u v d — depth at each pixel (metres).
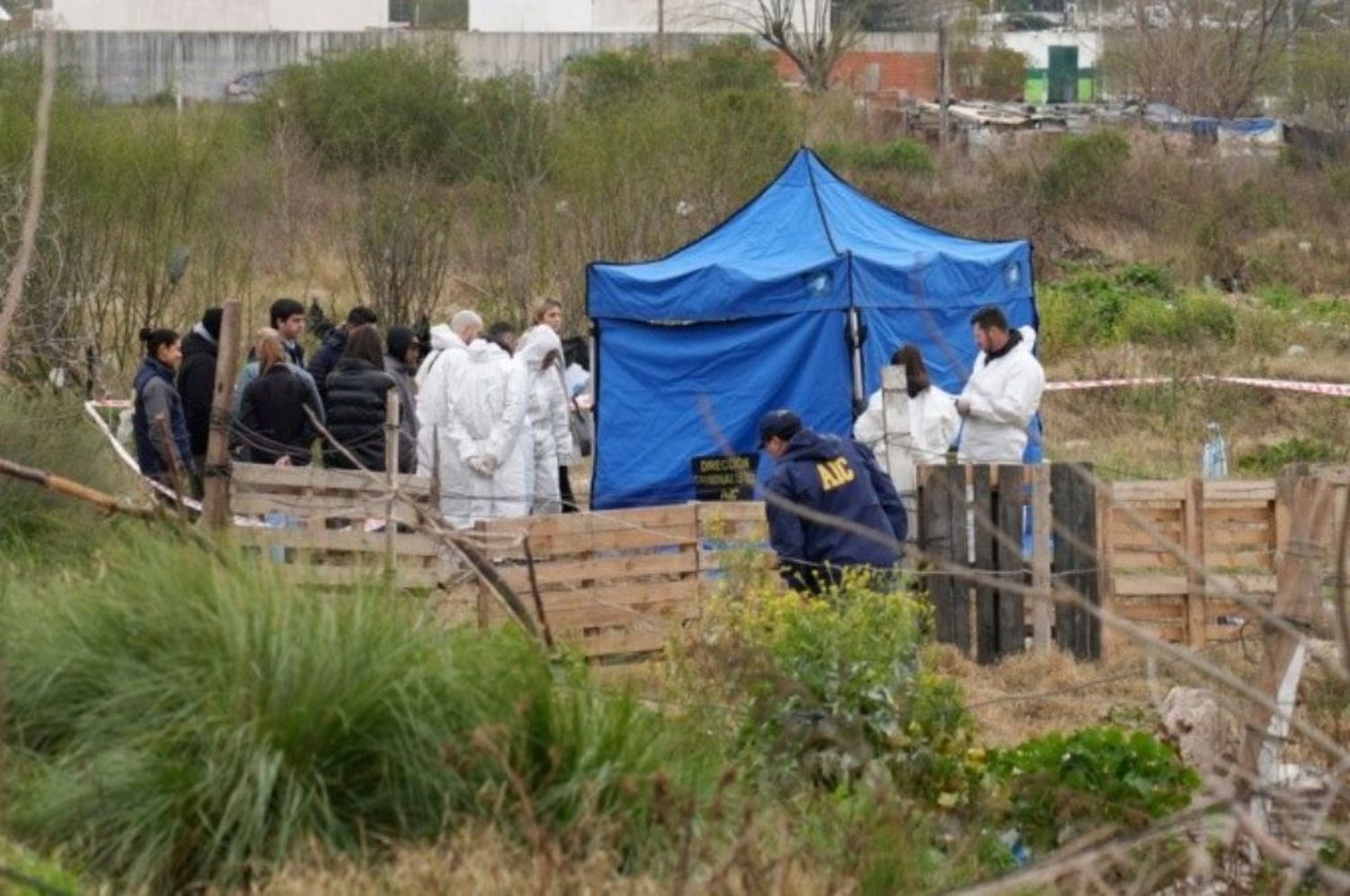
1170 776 28.95
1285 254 152.62
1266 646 27.30
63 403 52.75
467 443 53.34
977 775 30.25
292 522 38.19
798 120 123.38
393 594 28.48
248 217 109.44
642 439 56.88
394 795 25.72
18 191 74.38
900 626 32.59
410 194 96.75
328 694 25.69
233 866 24.48
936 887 25.81
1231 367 102.62
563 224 99.62
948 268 57.00
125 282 82.69
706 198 102.62
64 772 25.84
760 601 33.81
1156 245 152.25
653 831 25.14
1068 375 96.75
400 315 94.25
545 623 35.72
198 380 51.12
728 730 30.48
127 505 33.22
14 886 22.19
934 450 49.31
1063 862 21.53
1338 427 88.38
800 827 26.38
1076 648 44.94
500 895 23.05
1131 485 45.47
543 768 26.20
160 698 26.19
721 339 56.34
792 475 40.44
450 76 153.12
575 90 164.88
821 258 56.62
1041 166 166.25
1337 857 24.34
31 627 27.59
